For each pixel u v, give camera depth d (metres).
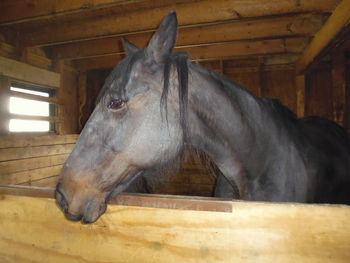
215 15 2.28
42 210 0.82
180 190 4.11
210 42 2.96
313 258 0.61
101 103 0.92
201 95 1.02
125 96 0.89
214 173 1.44
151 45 0.94
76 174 0.86
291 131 1.28
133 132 0.91
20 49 3.15
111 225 0.76
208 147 1.09
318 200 1.28
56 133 3.60
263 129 1.13
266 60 4.26
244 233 0.65
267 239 0.63
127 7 2.53
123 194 0.75
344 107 3.30
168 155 0.95
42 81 3.31
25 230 0.85
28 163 2.72
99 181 0.88
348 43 2.84
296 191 1.16
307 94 3.93
